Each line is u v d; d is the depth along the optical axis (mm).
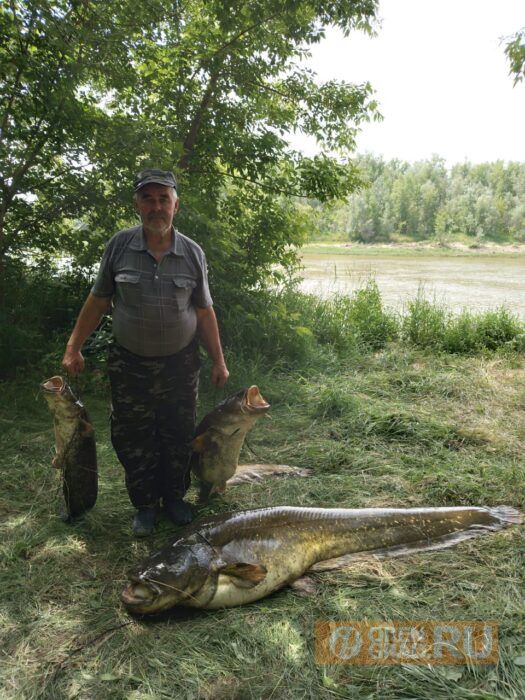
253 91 7750
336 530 3109
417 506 3760
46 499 3730
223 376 3559
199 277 3262
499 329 8469
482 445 4766
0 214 6297
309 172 7645
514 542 3209
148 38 7043
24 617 2590
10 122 6195
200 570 2625
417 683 2240
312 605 2707
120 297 3131
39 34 5738
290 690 2219
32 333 6227
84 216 6766
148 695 2184
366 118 8328
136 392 3258
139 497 3408
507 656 2352
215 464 3533
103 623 2568
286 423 5324
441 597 2738
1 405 5324
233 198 8016
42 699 2168
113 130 6219
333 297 10227
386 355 7770
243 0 7016
